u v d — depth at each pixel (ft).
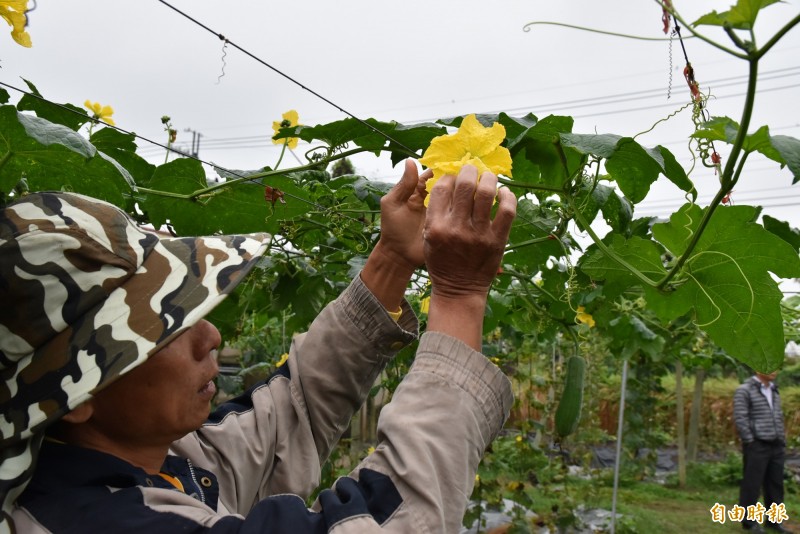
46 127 4.88
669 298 6.64
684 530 24.16
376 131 6.60
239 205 8.04
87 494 3.47
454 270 3.78
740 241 5.87
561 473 22.66
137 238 3.74
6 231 3.37
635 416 30.09
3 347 3.38
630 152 6.14
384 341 5.06
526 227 8.89
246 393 5.36
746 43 3.95
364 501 3.42
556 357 28.86
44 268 3.35
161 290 3.58
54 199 3.53
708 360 23.07
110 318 3.47
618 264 6.93
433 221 3.70
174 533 3.33
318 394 5.15
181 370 3.85
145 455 4.01
